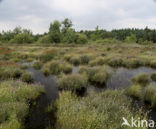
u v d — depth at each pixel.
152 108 4.11
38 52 17.86
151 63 10.41
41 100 4.64
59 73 8.20
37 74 8.15
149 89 4.79
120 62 10.73
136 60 10.93
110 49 19.77
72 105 3.55
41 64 10.72
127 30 84.31
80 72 8.02
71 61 11.64
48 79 7.15
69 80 5.75
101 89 5.71
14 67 8.84
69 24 46.56
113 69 8.97
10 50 18.80
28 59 12.88
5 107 3.31
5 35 50.41
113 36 76.44
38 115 3.69
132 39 45.69
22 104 3.66
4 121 2.88
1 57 13.29
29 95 4.55
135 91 4.93
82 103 3.66
